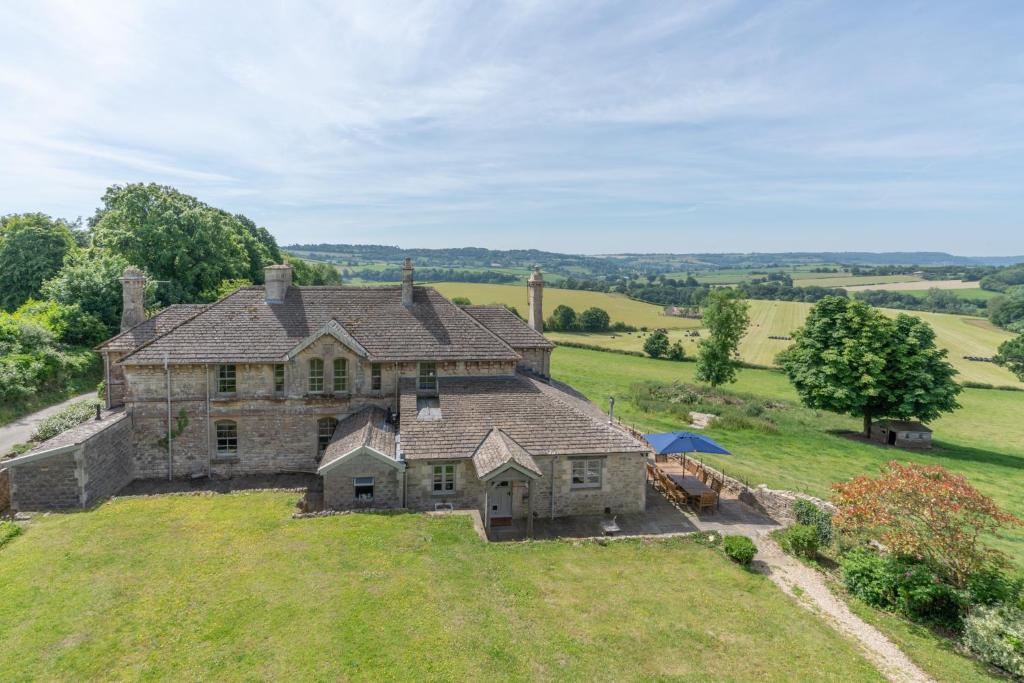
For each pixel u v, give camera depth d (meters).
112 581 19.33
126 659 15.55
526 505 27.83
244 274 77.44
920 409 50.50
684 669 16.66
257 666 15.48
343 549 22.28
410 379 32.88
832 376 52.84
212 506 26.31
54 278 55.53
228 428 31.62
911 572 20.38
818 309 55.72
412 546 22.89
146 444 30.78
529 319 43.25
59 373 44.44
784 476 36.59
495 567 21.94
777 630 18.97
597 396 61.81
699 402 59.91
